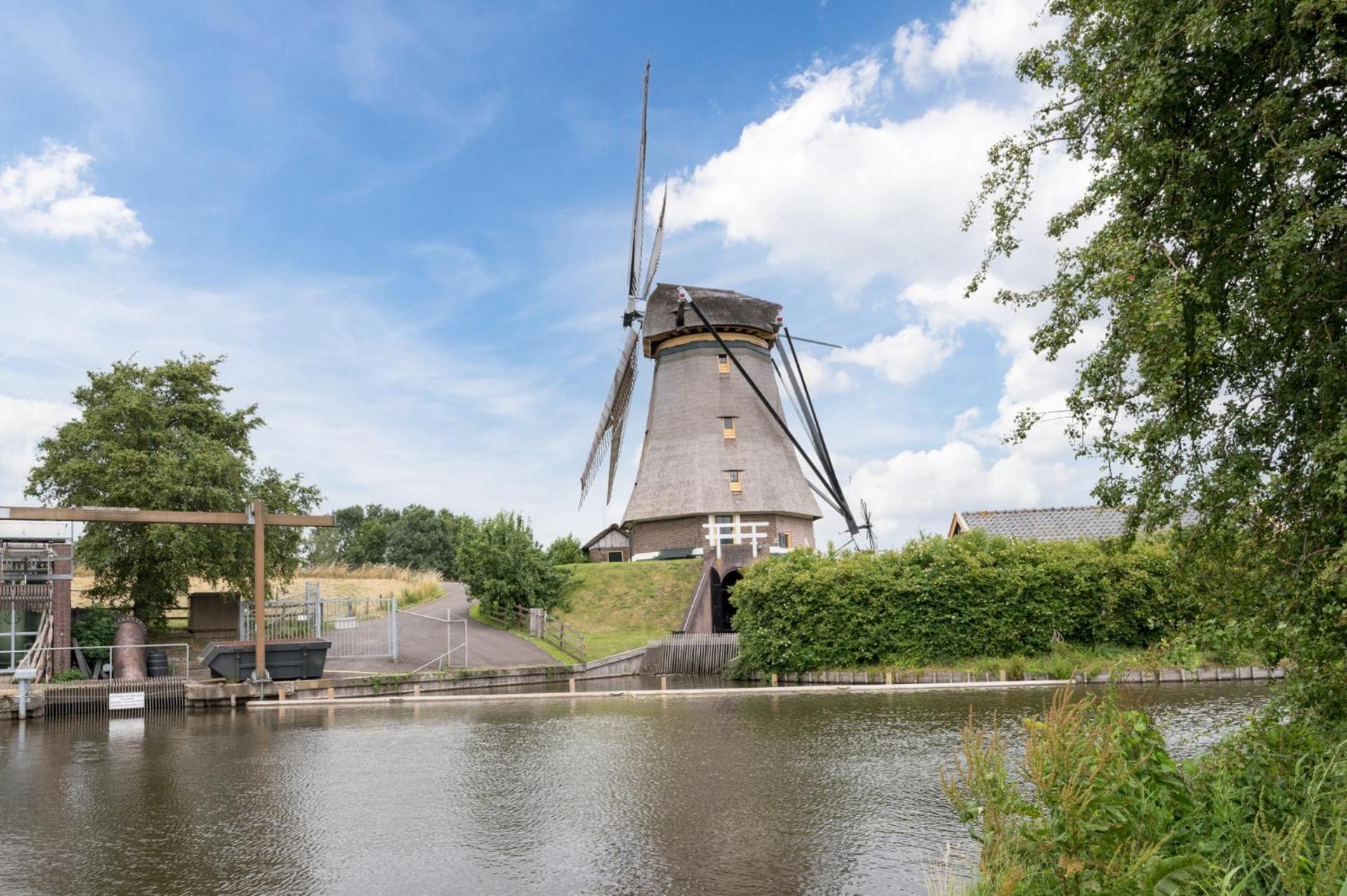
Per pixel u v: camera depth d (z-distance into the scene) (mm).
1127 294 6270
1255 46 6164
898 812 9703
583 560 60469
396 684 23734
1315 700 6465
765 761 12883
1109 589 25141
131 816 10383
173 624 34438
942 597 25484
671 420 40406
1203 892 4699
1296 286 6023
